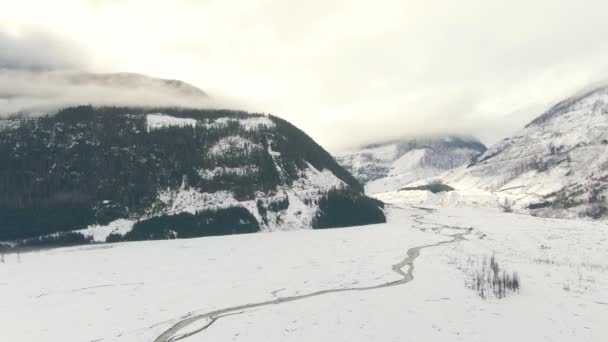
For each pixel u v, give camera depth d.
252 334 49.06
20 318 55.34
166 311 57.81
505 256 103.25
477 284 69.56
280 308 58.53
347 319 53.72
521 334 48.38
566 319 52.88
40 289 70.38
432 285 70.31
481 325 51.22
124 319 54.56
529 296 62.75
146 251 113.25
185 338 48.12
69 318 55.09
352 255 102.62
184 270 85.06
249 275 79.81
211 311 58.03
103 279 77.44
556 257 106.62
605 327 50.16
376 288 69.44
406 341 46.78
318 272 82.25
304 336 48.34
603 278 75.31
